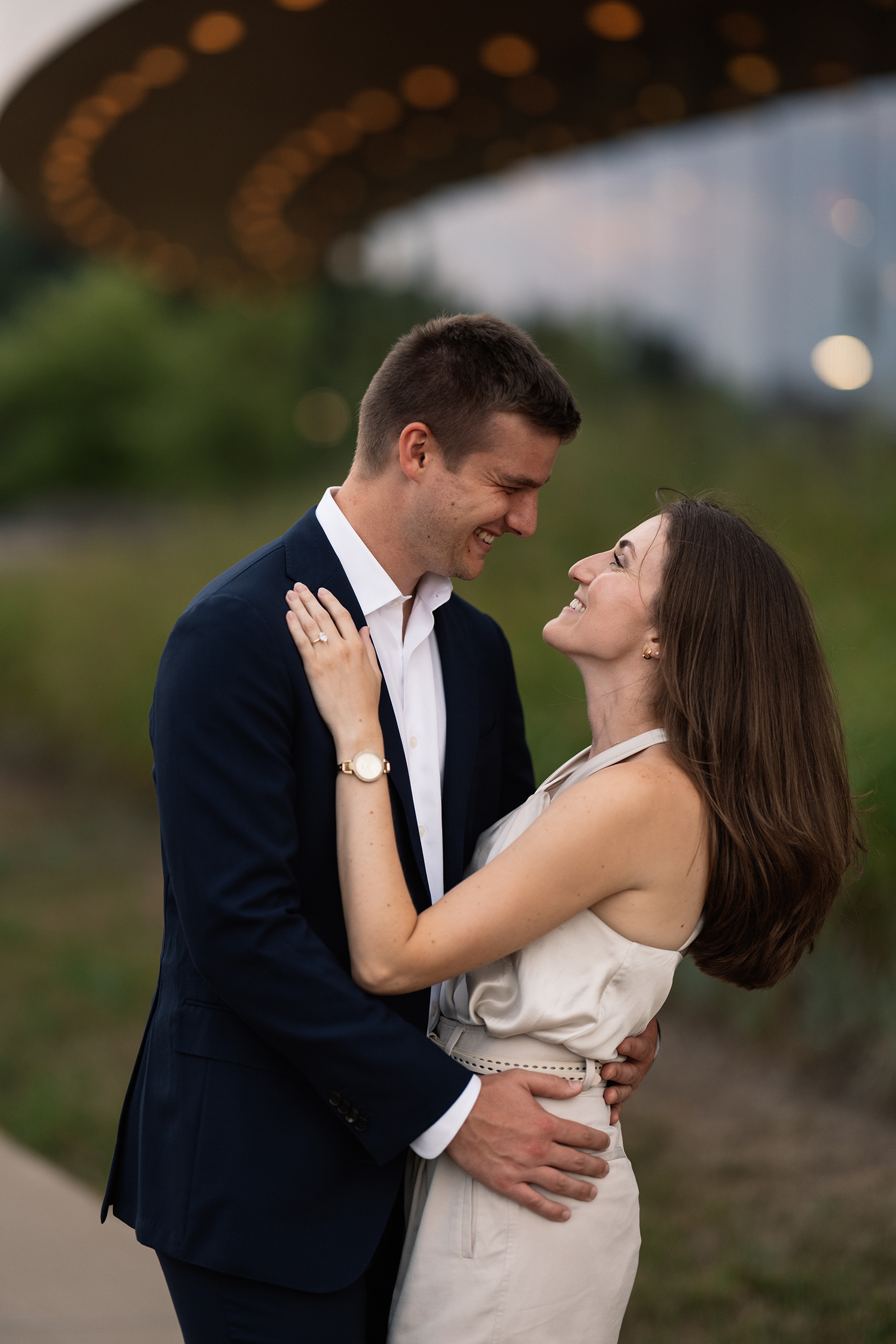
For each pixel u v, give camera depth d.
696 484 6.71
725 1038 4.13
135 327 29.12
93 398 29.00
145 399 28.22
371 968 1.49
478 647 1.93
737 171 7.81
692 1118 3.63
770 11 7.24
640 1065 1.65
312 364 16.25
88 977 5.07
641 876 1.54
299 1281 1.51
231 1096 1.54
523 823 1.72
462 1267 1.53
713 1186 3.23
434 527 1.64
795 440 6.96
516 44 7.71
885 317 7.05
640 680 1.64
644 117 8.02
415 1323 1.56
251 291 13.97
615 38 7.71
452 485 1.61
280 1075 1.54
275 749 1.51
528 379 1.58
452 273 10.39
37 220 11.08
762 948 1.62
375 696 1.59
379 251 11.52
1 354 30.53
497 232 9.84
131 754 8.45
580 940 1.57
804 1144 3.42
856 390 7.05
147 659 8.48
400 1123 1.49
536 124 8.76
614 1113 1.62
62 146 8.85
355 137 9.27
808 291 7.40
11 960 5.38
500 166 9.58
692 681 1.59
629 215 8.52
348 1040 1.45
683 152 8.12
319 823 1.57
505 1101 1.52
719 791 1.57
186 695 1.50
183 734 1.50
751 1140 3.46
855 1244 2.91
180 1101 1.56
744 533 1.67
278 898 1.47
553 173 9.11
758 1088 3.78
